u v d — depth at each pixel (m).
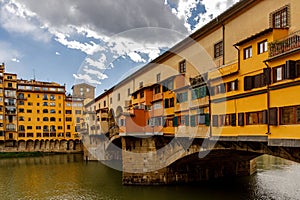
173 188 30.48
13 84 83.44
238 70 19.64
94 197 28.58
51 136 86.38
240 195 27.34
